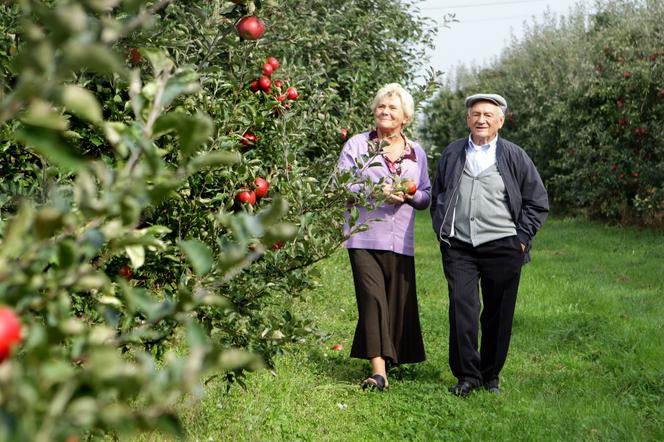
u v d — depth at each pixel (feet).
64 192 6.73
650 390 15.97
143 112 3.97
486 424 13.67
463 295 15.55
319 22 22.17
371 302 15.83
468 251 15.65
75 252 3.62
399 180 11.72
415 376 17.07
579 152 48.62
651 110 45.09
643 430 13.57
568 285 27.78
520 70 67.77
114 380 3.06
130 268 9.39
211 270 9.04
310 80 16.81
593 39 54.75
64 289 3.81
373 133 16.22
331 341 19.93
